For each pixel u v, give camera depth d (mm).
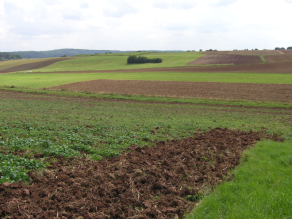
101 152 10852
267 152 10953
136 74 78000
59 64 131500
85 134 13852
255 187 7145
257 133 16000
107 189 7242
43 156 10047
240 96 37000
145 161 9703
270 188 7070
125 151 11375
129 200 6754
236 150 11781
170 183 7887
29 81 58688
